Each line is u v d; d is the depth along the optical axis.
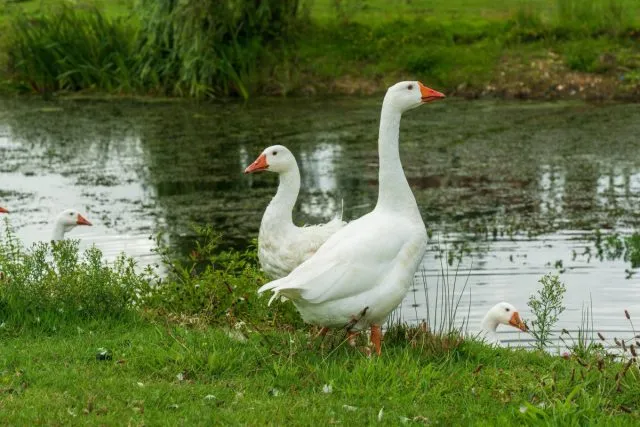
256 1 29.27
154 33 29.14
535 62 28.47
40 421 6.66
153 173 20.34
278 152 10.05
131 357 8.02
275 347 8.31
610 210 17.16
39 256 9.80
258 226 16.31
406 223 8.39
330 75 28.91
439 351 8.40
